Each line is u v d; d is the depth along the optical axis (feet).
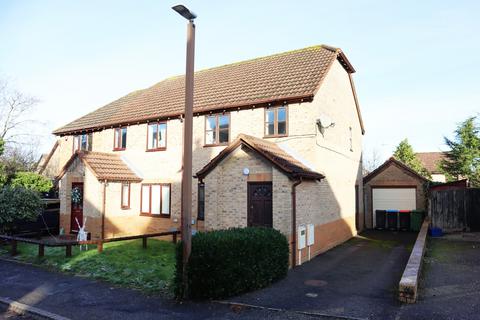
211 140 52.60
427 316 22.56
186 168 26.78
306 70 52.31
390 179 71.72
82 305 25.75
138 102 68.23
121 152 62.08
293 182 37.01
